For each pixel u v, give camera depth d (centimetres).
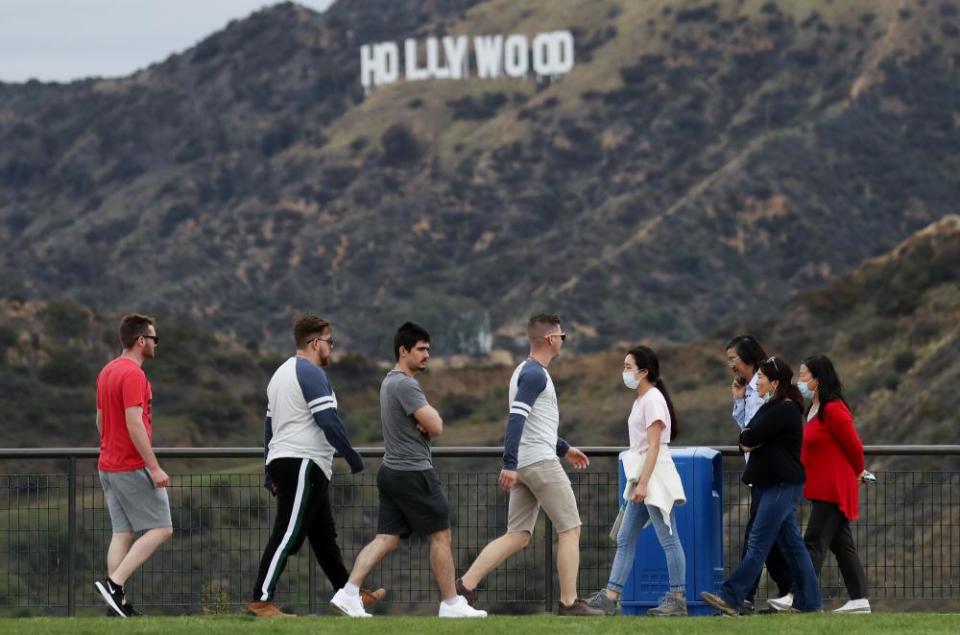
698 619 3628
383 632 3266
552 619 3641
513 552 3938
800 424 3906
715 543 4066
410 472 3756
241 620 3591
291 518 3738
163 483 3819
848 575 4100
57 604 4491
